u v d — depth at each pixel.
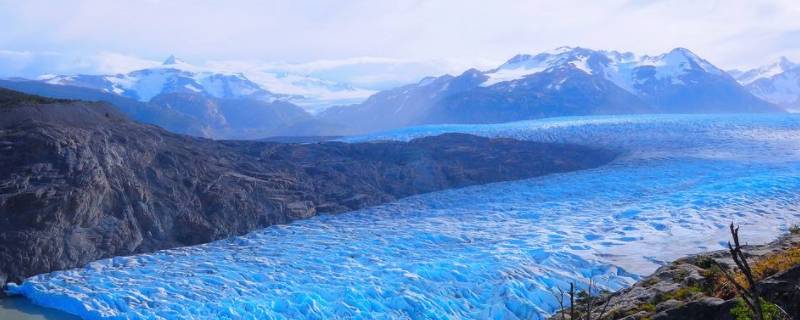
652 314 15.30
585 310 17.39
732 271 18.22
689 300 15.81
